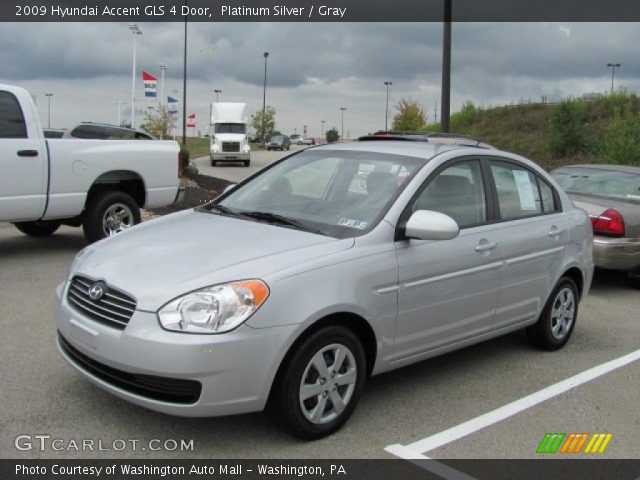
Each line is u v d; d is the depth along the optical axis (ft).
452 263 14.88
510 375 16.90
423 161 15.49
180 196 32.35
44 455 11.68
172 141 32.01
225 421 13.19
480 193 16.40
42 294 22.18
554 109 96.12
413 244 14.15
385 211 14.17
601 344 20.03
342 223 14.17
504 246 16.33
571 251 18.92
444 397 15.19
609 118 95.35
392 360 14.05
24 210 26.11
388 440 12.86
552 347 18.95
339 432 13.06
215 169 106.52
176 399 11.33
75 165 27.48
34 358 16.12
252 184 17.28
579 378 16.88
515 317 17.25
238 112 122.21
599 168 31.01
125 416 13.20
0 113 25.41
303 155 17.60
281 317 11.67
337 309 12.42
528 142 96.43
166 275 12.05
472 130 111.96
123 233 15.05
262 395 11.63
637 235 26.99
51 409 13.38
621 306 25.21
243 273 11.90
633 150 65.51
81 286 13.00
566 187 30.04
